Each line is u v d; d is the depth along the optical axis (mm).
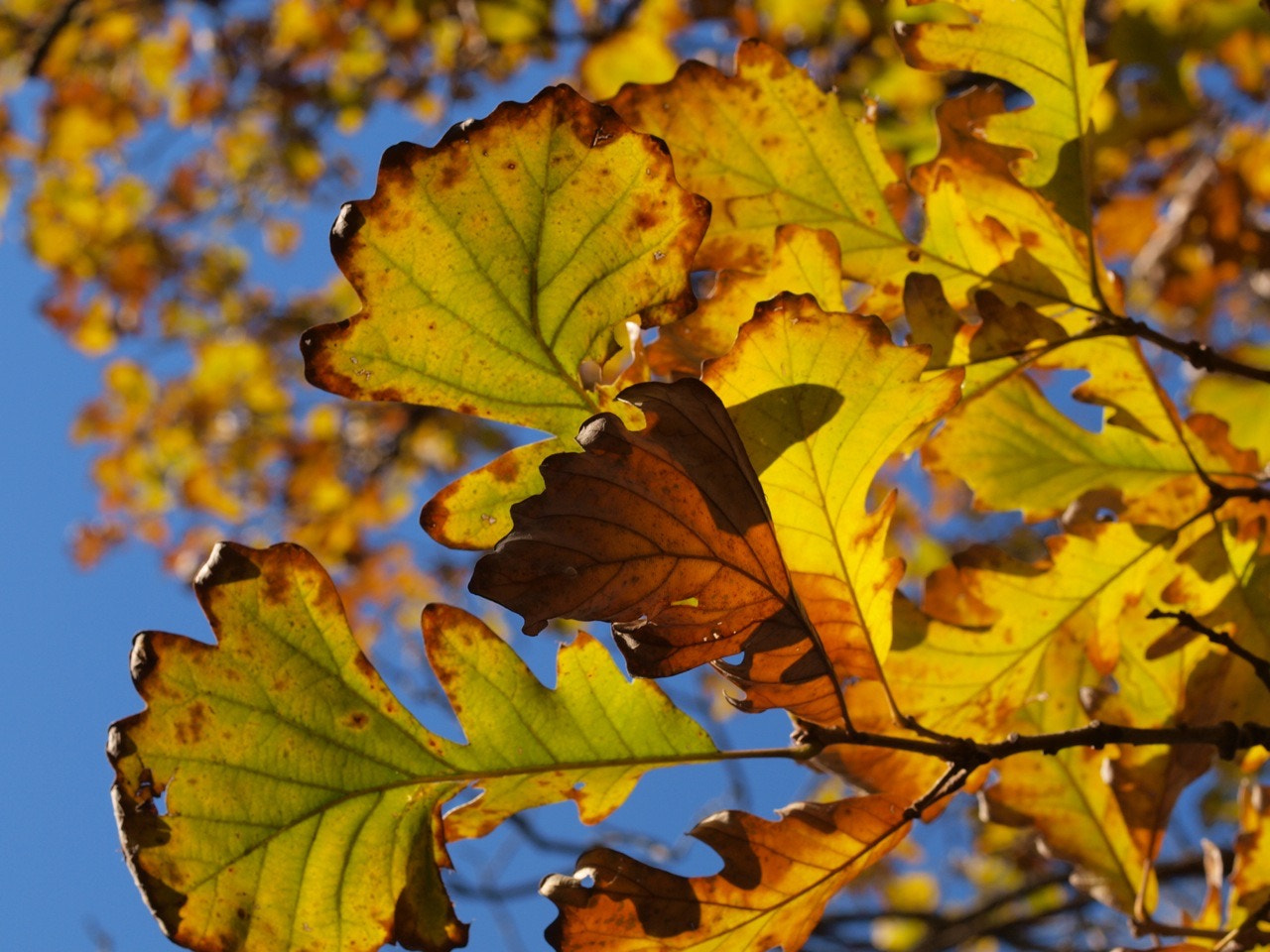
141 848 1060
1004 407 1254
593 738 1101
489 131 1052
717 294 1130
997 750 1105
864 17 2076
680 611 1065
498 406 1076
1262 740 1108
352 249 1055
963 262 1200
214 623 1072
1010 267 1197
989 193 1194
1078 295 1195
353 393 1066
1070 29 1178
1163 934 1206
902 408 1076
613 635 1068
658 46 1964
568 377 1075
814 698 1092
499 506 1085
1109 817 1226
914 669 1209
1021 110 1191
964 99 1198
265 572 1075
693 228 1063
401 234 1056
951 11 2012
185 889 1062
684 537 1058
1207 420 1231
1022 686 1219
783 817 1105
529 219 1061
